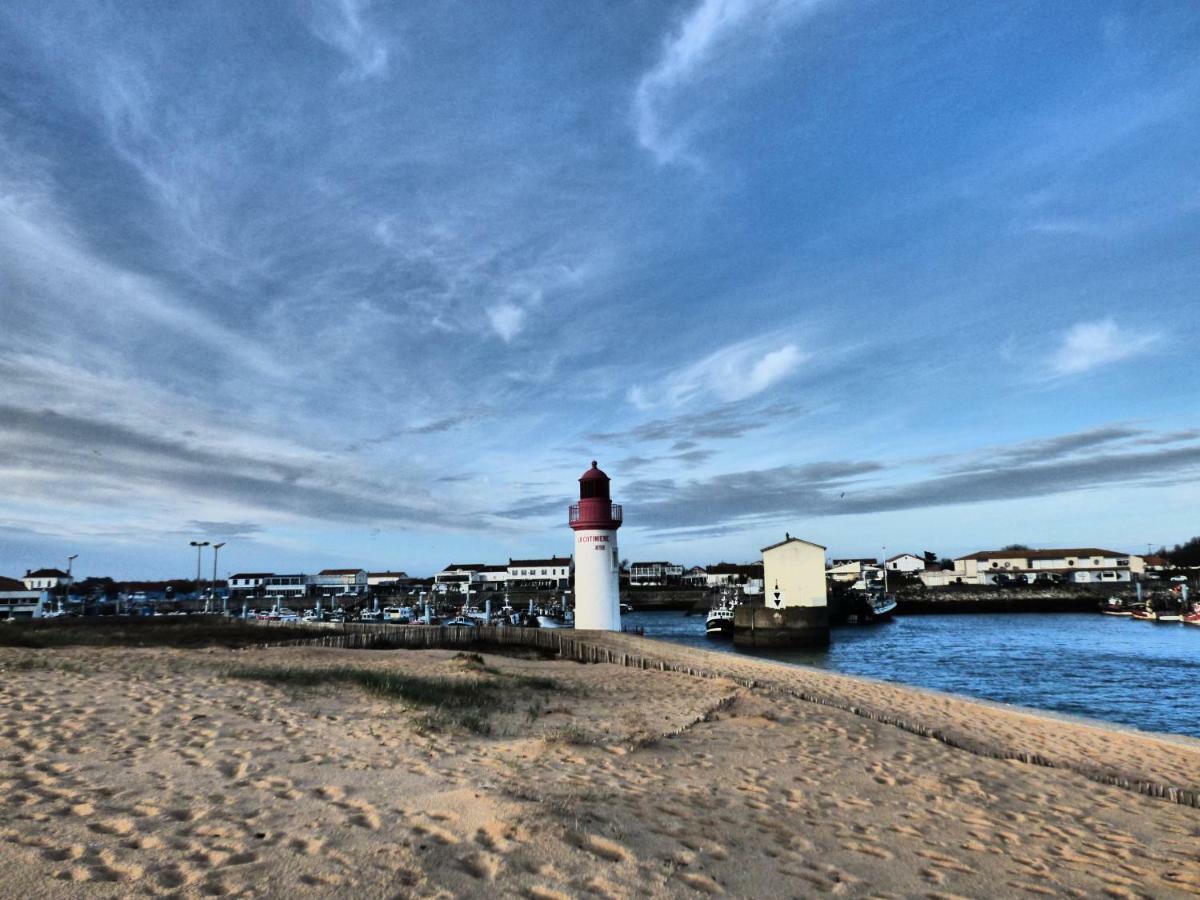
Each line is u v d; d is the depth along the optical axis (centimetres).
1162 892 712
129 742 966
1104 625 8794
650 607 13600
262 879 507
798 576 6725
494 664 2542
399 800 728
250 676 1686
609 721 1430
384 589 14862
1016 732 1656
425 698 1472
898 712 1792
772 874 618
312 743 1029
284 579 14562
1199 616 8462
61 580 12456
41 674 1584
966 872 703
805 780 1045
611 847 615
